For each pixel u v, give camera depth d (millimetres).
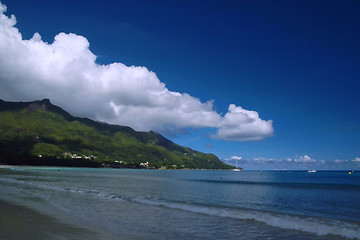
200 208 23031
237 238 13711
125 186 50562
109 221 16469
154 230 14734
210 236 13992
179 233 14344
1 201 22828
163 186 54531
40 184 45188
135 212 20422
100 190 39688
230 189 51094
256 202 30953
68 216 17312
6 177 61562
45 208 20094
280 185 68875
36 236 11758
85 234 12750
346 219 20625
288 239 13688
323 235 14641
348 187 62250
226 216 19766
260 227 16359
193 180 90250
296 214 22688
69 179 66562
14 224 13969
